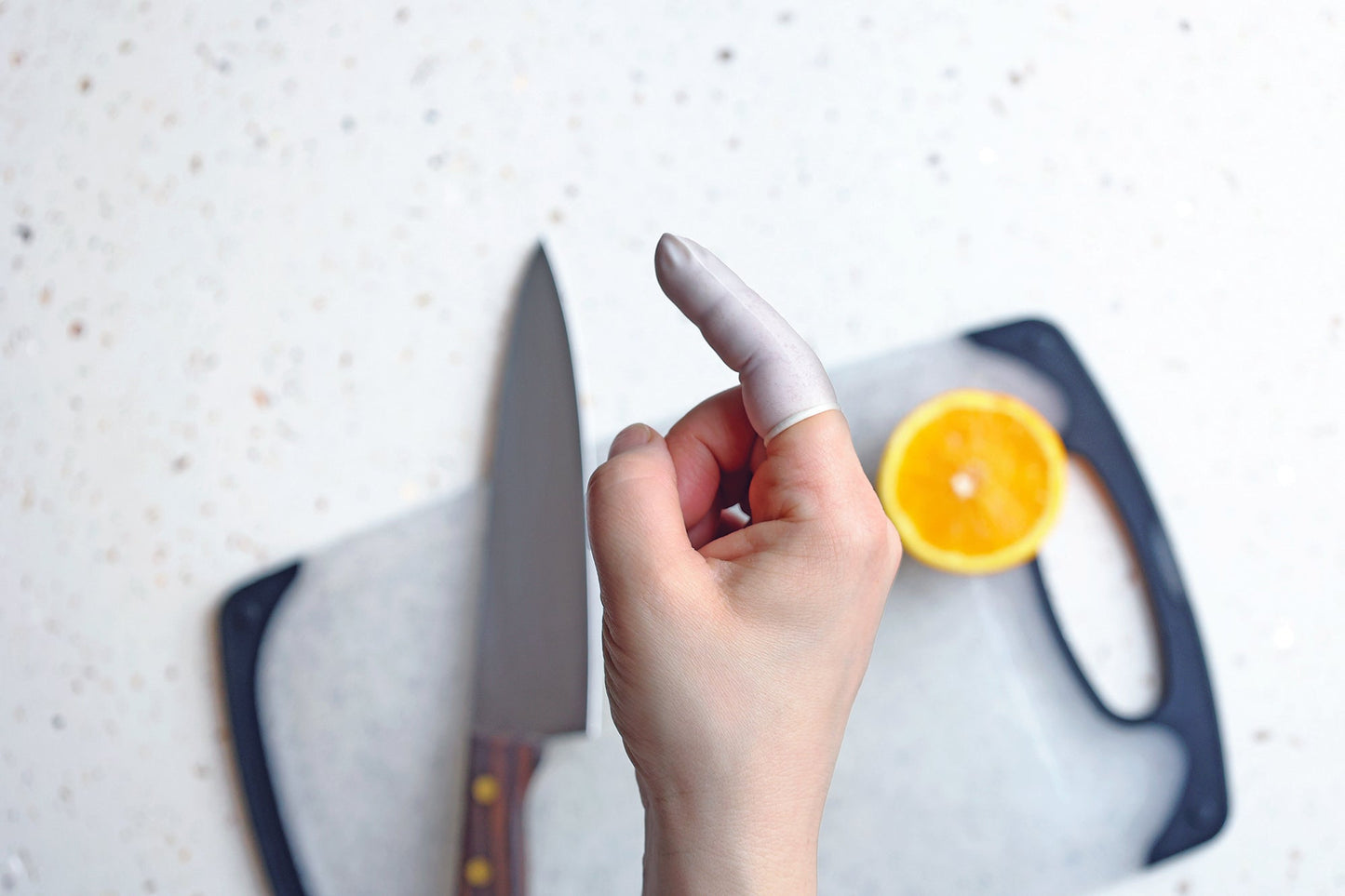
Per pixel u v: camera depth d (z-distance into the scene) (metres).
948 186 0.79
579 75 0.79
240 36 0.80
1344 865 0.77
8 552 0.78
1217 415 0.79
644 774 0.37
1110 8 0.80
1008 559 0.70
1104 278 0.79
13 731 0.78
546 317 0.76
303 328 0.79
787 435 0.36
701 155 0.79
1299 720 0.77
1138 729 0.76
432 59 0.79
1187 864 0.77
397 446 0.78
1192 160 0.80
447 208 0.79
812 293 0.78
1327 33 0.80
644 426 0.40
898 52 0.79
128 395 0.79
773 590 0.35
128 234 0.79
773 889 0.35
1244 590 0.78
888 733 0.77
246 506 0.78
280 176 0.79
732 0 0.79
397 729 0.77
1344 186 0.80
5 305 0.79
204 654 0.78
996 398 0.71
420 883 0.77
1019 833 0.77
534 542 0.74
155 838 0.77
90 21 0.80
